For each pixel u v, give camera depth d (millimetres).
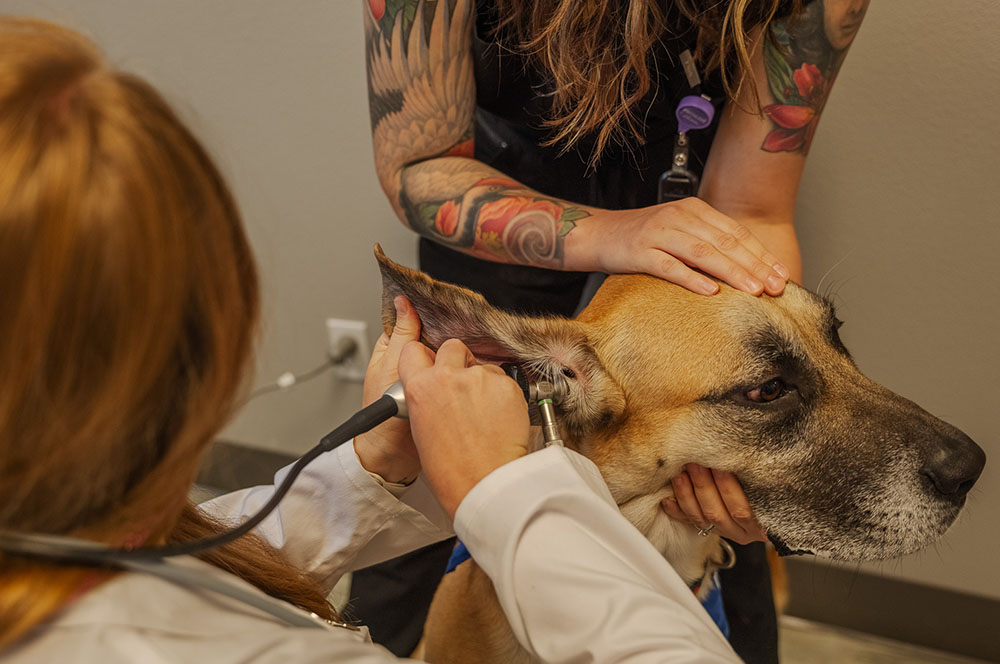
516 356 1275
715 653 770
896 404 1337
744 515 1350
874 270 2178
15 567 614
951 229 2070
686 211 1389
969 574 2342
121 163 554
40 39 599
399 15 1562
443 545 1809
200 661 589
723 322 1288
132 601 620
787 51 1495
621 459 1340
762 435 1303
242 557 964
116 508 661
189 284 604
